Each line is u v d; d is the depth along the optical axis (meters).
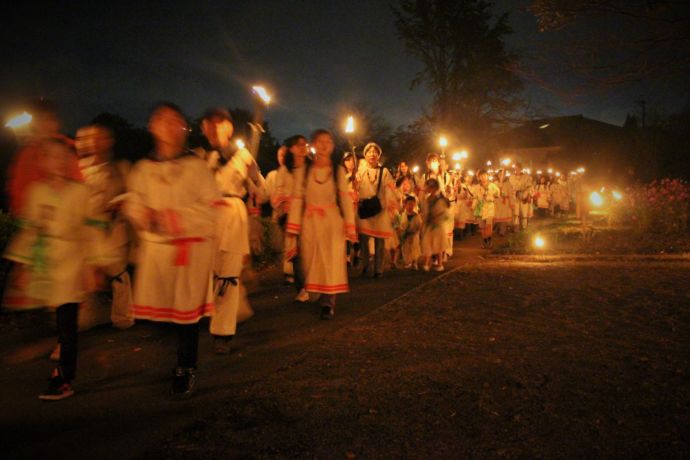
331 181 6.76
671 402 4.23
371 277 10.15
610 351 5.39
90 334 6.30
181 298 4.42
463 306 7.29
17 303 4.36
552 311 6.94
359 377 4.80
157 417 4.15
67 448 3.69
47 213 4.29
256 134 5.98
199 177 4.44
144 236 4.50
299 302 7.95
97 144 5.13
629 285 8.44
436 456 3.54
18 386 4.79
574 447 3.62
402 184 11.62
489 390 4.48
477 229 20.72
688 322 6.32
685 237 13.97
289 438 3.77
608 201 20.58
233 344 5.92
